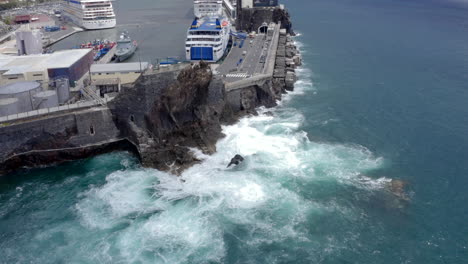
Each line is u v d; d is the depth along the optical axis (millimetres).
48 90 103688
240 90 120125
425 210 78375
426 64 176375
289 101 133375
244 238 69562
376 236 70938
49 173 90625
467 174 90938
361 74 162375
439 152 100500
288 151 98688
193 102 98188
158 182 85938
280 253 66438
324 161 94438
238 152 97000
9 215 75812
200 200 79250
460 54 193625
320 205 78375
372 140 106188
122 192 82438
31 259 65188
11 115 89688
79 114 94375
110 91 114000
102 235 70125
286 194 81500
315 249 67500
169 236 69812
